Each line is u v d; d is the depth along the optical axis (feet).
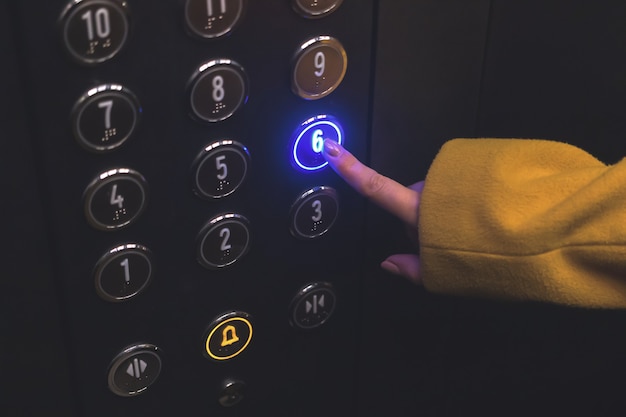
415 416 2.23
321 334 1.90
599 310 2.17
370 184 1.70
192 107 1.42
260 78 1.50
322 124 1.63
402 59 1.68
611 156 2.03
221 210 1.57
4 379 1.45
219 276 1.64
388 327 2.01
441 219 1.69
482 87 1.83
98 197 1.39
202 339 1.67
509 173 1.70
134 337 1.57
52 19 1.24
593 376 2.31
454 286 1.75
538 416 2.36
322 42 1.54
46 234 1.39
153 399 1.67
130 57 1.33
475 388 2.25
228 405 1.79
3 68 1.24
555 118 1.94
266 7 1.44
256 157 1.57
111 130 1.35
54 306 1.46
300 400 1.96
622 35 1.85
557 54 1.84
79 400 1.57
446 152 1.75
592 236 1.66
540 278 1.67
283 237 1.70
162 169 1.45
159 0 1.32
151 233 1.49
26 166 1.32
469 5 1.70
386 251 1.90
